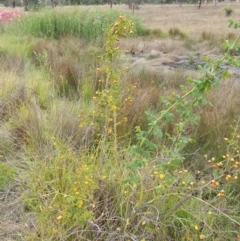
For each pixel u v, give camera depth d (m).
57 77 5.23
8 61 5.92
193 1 52.31
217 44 11.45
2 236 2.17
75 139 3.18
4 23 12.12
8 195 2.58
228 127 3.51
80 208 1.84
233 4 53.41
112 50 2.31
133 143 3.24
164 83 5.64
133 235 1.96
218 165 2.06
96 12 12.41
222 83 5.28
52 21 11.16
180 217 2.25
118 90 2.44
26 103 3.80
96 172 2.31
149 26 18.67
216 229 2.26
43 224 1.99
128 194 2.12
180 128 2.05
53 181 2.34
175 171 2.41
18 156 2.98
